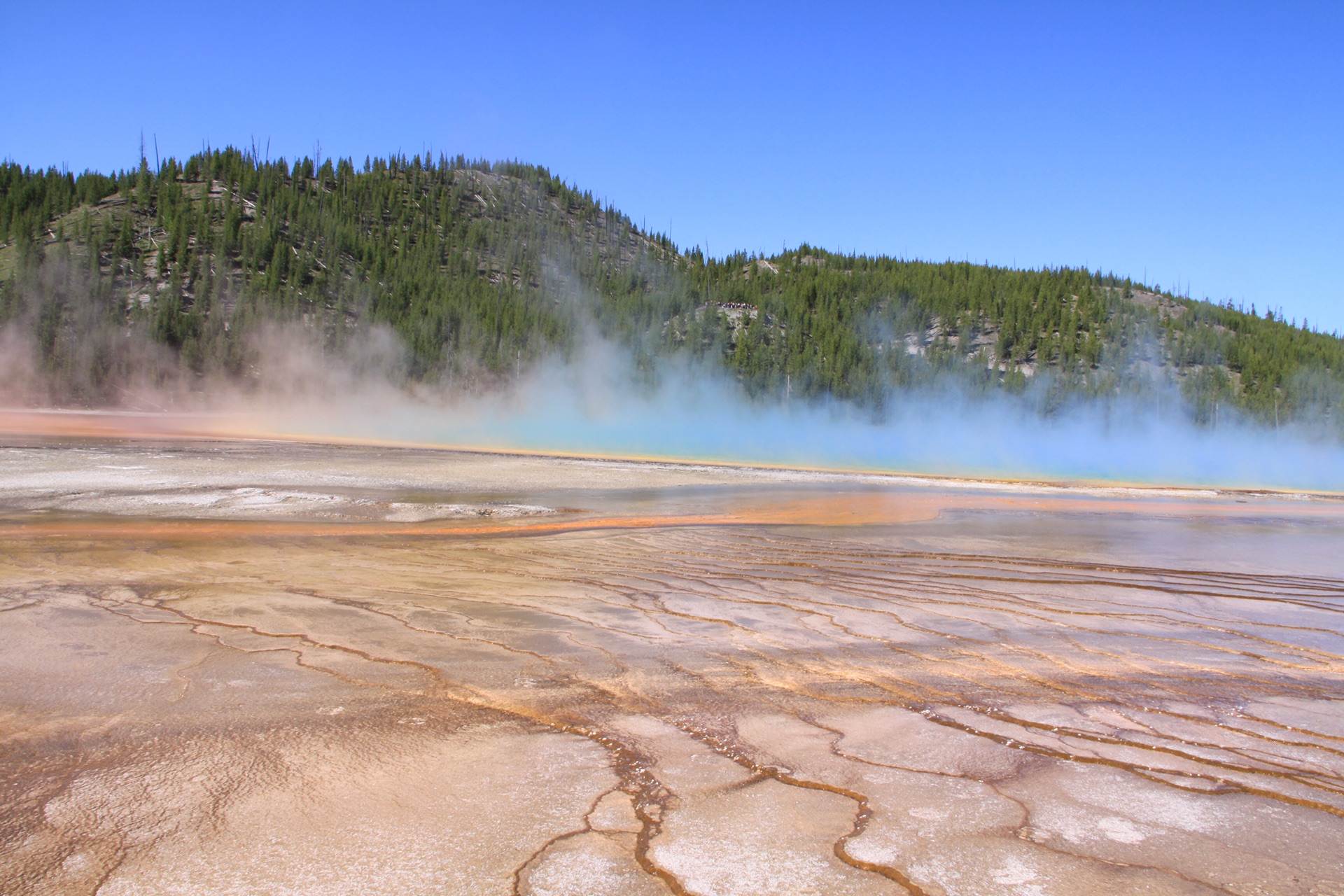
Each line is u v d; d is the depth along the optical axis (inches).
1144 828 125.0
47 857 113.6
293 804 130.2
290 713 172.9
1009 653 233.6
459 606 284.8
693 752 153.9
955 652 233.3
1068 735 166.2
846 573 370.6
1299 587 356.8
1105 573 385.1
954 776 143.8
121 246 3457.2
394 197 5187.0
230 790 135.1
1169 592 337.4
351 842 118.0
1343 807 133.4
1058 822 126.3
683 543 461.1
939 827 124.2
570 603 293.4
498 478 868.6
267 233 3747.5
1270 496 1188.5
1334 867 113.9
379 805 130.1
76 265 3201.3
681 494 775.1
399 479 808.9
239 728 163.8
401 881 107.7
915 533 528.7
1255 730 170.7
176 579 328.8
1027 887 107.3
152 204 4092.0
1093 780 142.9
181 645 226.4
